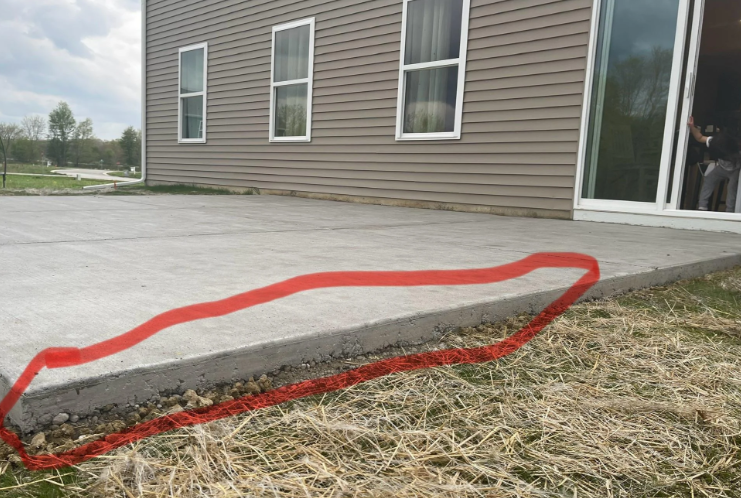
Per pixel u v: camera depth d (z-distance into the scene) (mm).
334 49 6562
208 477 841
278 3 7207
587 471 945
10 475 830
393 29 5910
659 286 2334
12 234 2840
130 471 851
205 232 3189
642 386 1329
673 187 4133
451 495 837
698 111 6496
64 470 849
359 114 6363
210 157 8625
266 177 7684
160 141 9688
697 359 1521
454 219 4531
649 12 4133
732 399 1271
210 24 8336
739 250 2920
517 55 4895
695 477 948
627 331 1729
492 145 5156
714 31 5902
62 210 4246
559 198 4719
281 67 7309
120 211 4312
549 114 4727
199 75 8711
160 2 9305
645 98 4199
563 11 4555
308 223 3898
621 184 4379
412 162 5863
